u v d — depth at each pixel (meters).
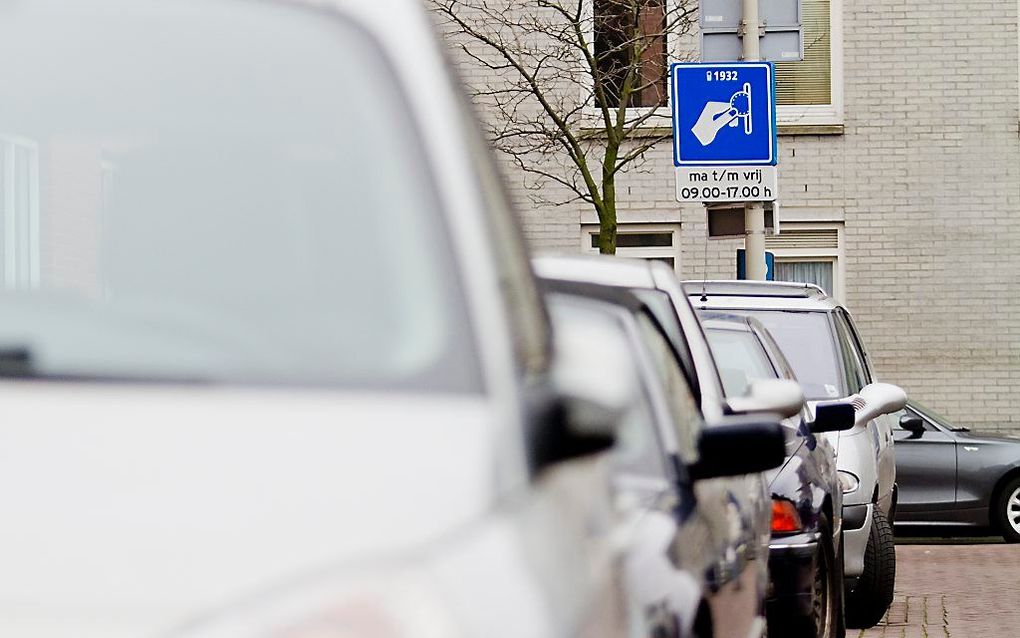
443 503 4.75
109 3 6.56
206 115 6.26
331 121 6.24
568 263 15.86
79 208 6.08
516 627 4.49
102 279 5.88
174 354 5.54
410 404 5.27
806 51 57.59
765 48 37.88
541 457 5.38
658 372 12.58
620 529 7.38
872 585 29.88
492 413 5.26
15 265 6.01
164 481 4.71
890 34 57.53
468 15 55.22
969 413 57.38
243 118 6.25
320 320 5.70
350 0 6.60
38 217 6.10
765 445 11.05
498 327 5.68
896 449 46.88
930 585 37.00
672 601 8.80
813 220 57.44
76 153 6.15
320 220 5.99
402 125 6.19
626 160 43.19
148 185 6.09
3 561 4.38
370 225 5.95
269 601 4.28
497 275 5.92
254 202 6.03
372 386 5.43
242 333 5.66
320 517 4.63
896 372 57.56
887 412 28.66
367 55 6.42
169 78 6.35
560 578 5.03
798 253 57.69
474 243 5.90
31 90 6.30
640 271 16.19
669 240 57.44
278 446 4.91
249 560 4.45
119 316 5.72
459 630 4.27
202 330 5.66
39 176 6.13
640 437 11.77
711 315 24.69
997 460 46.59
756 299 29.59
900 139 57.41
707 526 11.16
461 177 6.07
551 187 56.75
